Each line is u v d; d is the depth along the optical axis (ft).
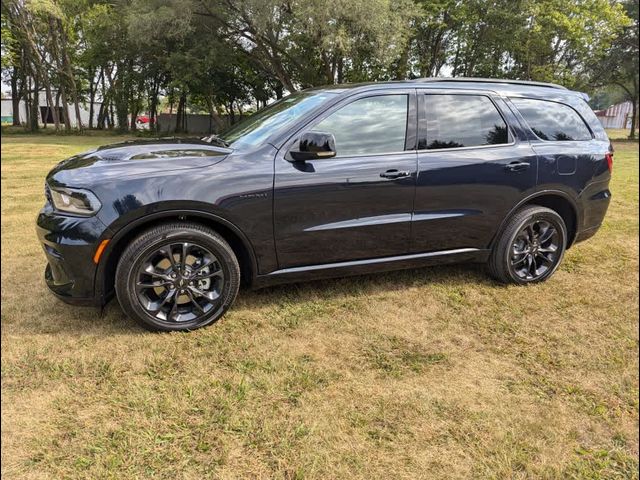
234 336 9.71
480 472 6.31
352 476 6.15
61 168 9.91
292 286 12.29
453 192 11.43
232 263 9.91
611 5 89.51
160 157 9.86
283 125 10.53
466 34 92.07
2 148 56.39
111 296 9.95
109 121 131.13
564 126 12.96
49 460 6.32
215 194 9.38
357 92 10.80
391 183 10.73
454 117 11.62
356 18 64.23
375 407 7.57
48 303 11.07
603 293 12.41
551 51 91.50
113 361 8.67
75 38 113.70
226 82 106.83
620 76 99.81
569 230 13.57
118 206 8.86
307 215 10.20
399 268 11.68
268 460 6.39
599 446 6.91
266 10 67.97
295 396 7.79
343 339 9.75
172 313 9.71
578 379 8.57
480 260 12.60
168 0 75.00
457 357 9.20
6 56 100.99
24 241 16.20
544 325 10.61
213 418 7.20
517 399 7.92
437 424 7.22
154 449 6.53
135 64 108.78
